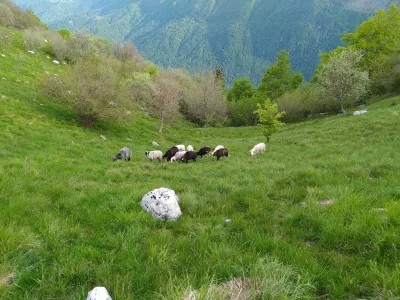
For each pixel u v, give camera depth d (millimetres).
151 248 5195
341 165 12164
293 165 13766
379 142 18219
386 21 48344
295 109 51188
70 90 25828
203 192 9477
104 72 27750
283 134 31000
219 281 4352
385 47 48500
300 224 6531
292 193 8781
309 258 4879
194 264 4832
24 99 26859
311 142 22453
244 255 5016
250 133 41656
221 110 58750
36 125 21641
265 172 12305
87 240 5691
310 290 4168
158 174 12680
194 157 18156
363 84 38344
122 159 17516
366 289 4066
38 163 13398
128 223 6598
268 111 25828
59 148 18266
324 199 8195
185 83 73375
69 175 11758
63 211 7305
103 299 3705
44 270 4539
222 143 31000
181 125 51219
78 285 4242
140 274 4422
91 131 25672
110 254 5066
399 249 4832
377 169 10633
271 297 3770
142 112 44844
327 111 49562
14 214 6477
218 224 6762
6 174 10328
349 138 21391
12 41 47094
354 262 4789
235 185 10188
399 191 7434
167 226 6840
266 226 6445
